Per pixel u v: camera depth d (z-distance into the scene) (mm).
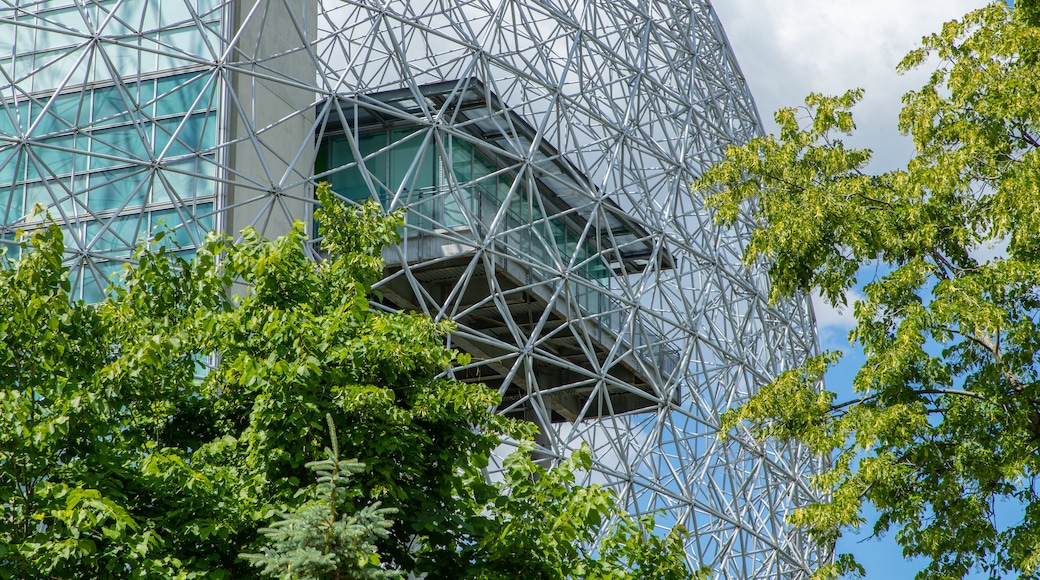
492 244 30875
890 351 16719
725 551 34312
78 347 12461
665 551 13312
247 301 12977
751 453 35938
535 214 36844
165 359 12109
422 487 12672
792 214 18172
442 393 12539
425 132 33500
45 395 12023
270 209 26406
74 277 29031
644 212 35500
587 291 37062
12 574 10711
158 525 11562
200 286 13516
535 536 12078
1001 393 17094
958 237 17266
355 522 10188
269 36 31578
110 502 10414
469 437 12711
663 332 36875
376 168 33438
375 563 10188
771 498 37938
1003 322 16109
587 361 38438
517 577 11984
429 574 12133
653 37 35906
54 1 32094
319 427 11836
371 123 33969
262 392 12492
